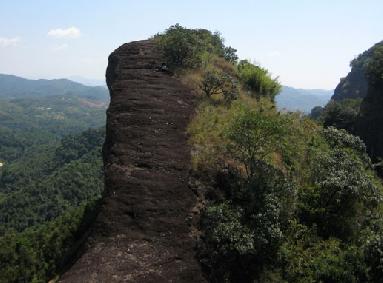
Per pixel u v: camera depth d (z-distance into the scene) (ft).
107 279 27.76
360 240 36.65
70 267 32.01
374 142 109.40
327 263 32.86
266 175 37.29
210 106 49.65
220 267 31.45
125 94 50.21
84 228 52.75
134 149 40.63
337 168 41.45
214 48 74.69
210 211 33.78
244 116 40.01
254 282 31.42
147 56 62.34
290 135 47.55
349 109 121.60
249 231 32.63
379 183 50.90
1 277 73.00
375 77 113.19
